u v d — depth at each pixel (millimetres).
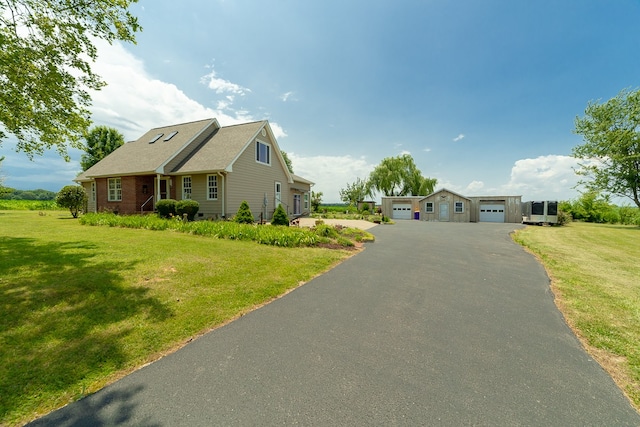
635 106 18375
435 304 3994
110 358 2391
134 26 6133
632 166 18938
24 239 7465
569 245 10281
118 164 17359
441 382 2201
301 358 2512
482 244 10062
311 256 6871
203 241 7965
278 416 1803
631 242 11273
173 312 3361
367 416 1819
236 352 2590
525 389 2143
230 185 15000
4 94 5590
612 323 3430
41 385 2006
